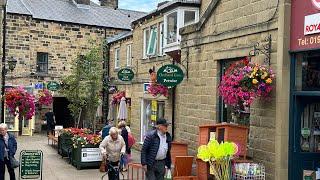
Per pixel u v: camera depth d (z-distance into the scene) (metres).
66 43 27.25
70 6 29.28
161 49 17.48
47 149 20.23
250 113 8.99
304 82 7.88
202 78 11.16
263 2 8.66
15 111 16.78
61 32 27.09
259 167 8.12
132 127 20.50
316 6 7.41
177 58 14.37
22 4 26.47
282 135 7.96
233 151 6.39
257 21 8.85
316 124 8.19
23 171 10.46
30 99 16.86
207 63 10.91
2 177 10.62
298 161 8.00
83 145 14.54
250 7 9.12
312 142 8.16
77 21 27.61
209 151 6.35
